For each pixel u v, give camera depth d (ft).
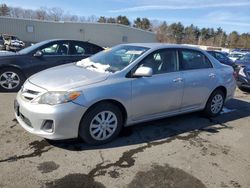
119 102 13.83
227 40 326.85
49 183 10.50
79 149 13.20
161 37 322.34
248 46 309.01
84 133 13.14
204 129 17.15
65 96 12.35
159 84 15.25
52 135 12.39
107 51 17.39
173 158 13.05
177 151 13.80
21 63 23.44
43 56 24.41
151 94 14.94
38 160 12.02
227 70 19.76
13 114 17.44
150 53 15.44
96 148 13.43
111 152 13.16
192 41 331.77
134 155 13.04
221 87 19.27
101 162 12.20
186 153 13.66
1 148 12.86
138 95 14.40
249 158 13.71
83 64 16.37
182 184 11.03
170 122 17.90
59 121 12.28
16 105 13.87
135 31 185.68
